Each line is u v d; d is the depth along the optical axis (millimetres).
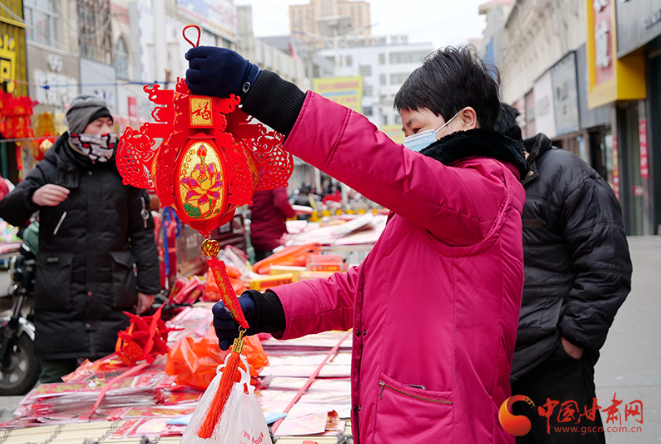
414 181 1090
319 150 1080
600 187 2109
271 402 2109
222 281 1196
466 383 1169
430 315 1209
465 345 1178
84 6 13828
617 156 12508
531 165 2178
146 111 15031
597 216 2072
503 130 2152
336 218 9734
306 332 1463
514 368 2096
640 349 4383
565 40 19047
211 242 1169
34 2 11688
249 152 1219
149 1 19047
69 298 3035
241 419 1268
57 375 3180
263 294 1426
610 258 2029
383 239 1306
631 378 3793
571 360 2090
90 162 3035
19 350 3926
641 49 10406
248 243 8062
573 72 15781
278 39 48938
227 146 1113
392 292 1262
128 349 2463
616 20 10820
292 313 1424
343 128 1072
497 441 1202
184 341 2295
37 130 7934
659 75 10547
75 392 2146
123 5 17703
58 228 3037
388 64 79062
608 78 11578
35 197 2930
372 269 1315
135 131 1179
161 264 4332
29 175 3070
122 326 3125
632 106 11969
